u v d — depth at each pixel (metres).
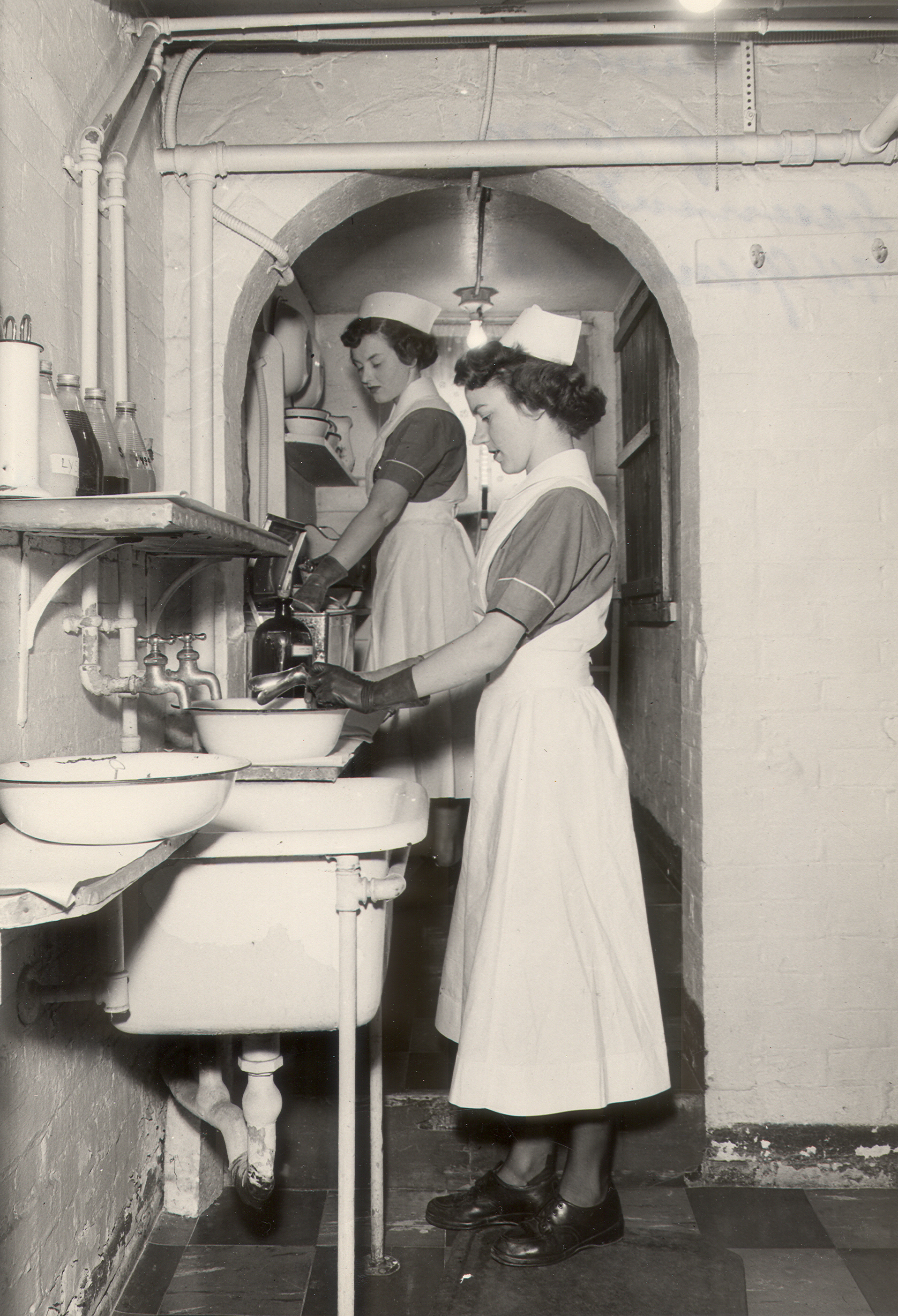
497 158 2.00
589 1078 1.69
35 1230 1.35
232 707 1.72
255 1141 1.55
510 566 1.71
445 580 2.85
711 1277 1.74
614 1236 1.84
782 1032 2.09
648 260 2.14
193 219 2.00
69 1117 1.48
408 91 2.05
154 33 1.84
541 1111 1.67
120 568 1.66
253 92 2.05
